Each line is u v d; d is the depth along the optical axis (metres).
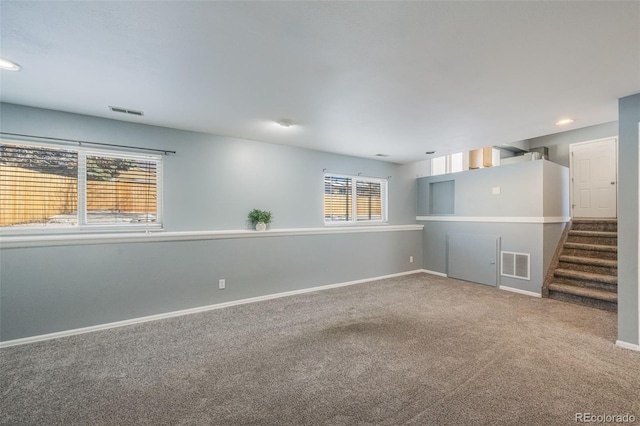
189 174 3.64
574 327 3.02
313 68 2.06
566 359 2.37
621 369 2.21
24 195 2.87
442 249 5.59
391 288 4.65
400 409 1.78
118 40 1.72
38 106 2.83
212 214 3.80
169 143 3.52
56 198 3.01
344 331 2.95
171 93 2.50
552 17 1.50
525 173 4.37
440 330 2.96
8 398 1.89
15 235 2.81
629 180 2.54
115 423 1.68
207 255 3.60
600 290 3.78
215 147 3.81
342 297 4.15
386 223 5.65
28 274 2.71
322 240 4.60
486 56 1.89
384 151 4.78
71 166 3.07
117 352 2.51
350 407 1.80
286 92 2.47
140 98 2.62
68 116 3.00
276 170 4.30
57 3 1.39
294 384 2.05
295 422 1.68
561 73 2.12
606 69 2.06
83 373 2.18
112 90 2.45
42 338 2.74
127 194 3.35
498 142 4.16
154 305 3.27
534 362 2.32
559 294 3.98
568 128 3.51
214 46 1.79
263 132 3.70
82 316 2.92
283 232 4.16
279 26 1.58
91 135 3.10
